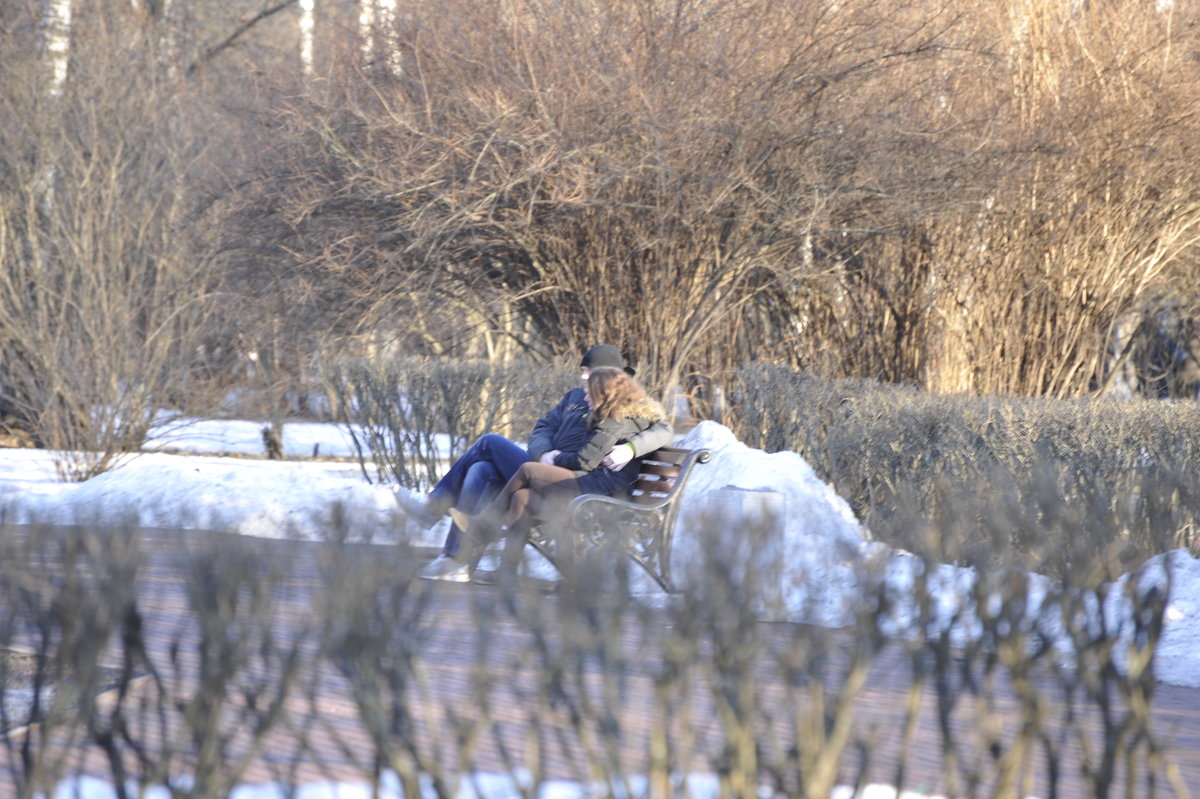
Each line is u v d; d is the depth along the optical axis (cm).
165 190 6294
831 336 5956
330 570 950
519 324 6056
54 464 5059
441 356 5916
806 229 5150
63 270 5594
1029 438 2905
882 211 5447
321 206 5406
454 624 973
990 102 5722
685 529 993
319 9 6538
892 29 5472
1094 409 3083
